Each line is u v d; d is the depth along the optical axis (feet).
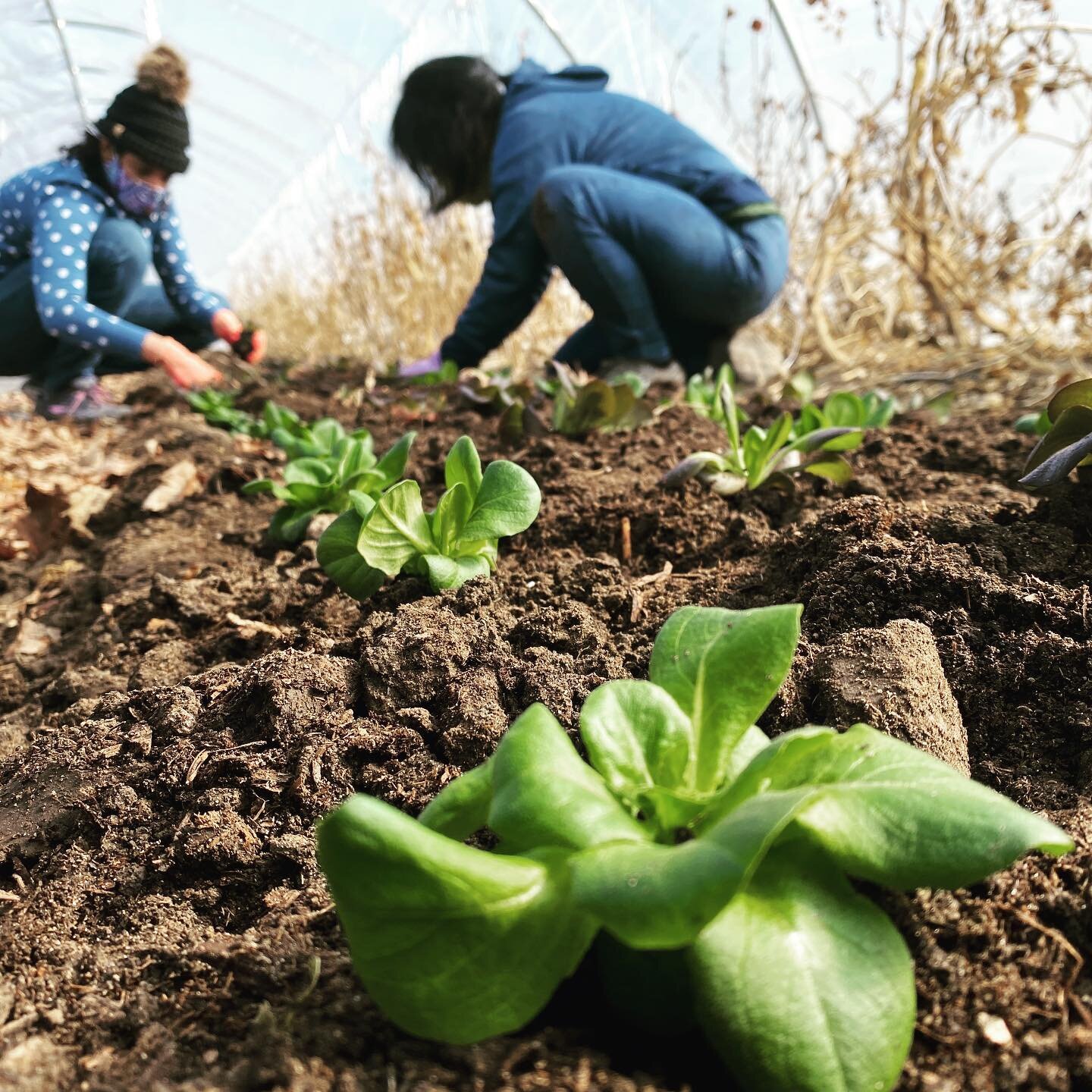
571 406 9.89
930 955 3.05
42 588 8.53
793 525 6.39
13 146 24.53
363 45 28.25
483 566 5.83
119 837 4.23
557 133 15.90
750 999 2.59
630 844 2.72
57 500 9.90
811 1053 2.54
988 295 18.24
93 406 16.12
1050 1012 2.90
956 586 4.88
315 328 30.78
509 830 2.88
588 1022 3.01
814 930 2.74
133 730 4.81
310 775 4.26
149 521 9.11
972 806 2.77
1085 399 5.56
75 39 24.81
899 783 2.90
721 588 5.87
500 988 2.69
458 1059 2.81
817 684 4.23
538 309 23.98
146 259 15.89
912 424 9.87
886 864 2.76
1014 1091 2.71
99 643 6.72
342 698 4.73
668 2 22.06
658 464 8.46
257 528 8.54
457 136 15.98
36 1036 3.28
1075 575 5.23
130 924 3.82
